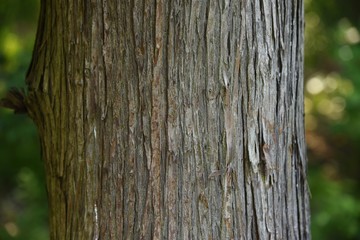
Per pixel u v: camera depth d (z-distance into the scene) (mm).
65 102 2023
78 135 1994
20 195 5645
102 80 1943
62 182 2062
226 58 1914
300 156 2123
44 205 5094
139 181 1927
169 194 1917
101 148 1960
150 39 1894
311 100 6566
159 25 1886
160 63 1895
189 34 1890
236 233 1951
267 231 2000
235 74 1926
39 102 2107
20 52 5074
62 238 2074
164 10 1884
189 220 1923
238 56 1925
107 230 1964
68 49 2000
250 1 1926
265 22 1955
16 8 5055
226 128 1924
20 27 5852
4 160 4996
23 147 4926
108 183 1956
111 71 1931
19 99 2205
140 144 1920
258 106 1960
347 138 5816
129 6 1900
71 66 1995
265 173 1984
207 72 1904
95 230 1979
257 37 1944
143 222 1930
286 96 2043
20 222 5102
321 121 6465
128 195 1938
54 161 2084
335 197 4910
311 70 6547
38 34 2148
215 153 1923
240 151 1947
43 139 2135
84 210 1997
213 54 1904
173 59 1892
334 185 5039
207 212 1928
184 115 1904
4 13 5113
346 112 5328
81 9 1963
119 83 1925
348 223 4910
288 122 2059
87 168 1983
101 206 1970
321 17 5625
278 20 1990
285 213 2059
